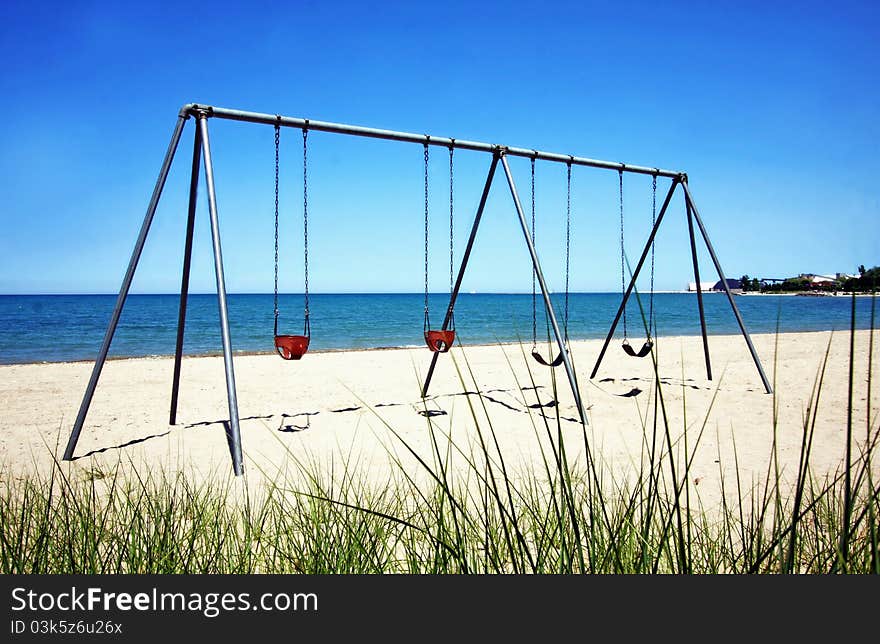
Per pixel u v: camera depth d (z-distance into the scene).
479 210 5.54
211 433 4.68
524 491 2.96
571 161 5.71
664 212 6.46
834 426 4.57
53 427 4.95
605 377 7.55
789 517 2.53
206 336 19.20
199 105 4.14
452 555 1.87
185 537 2.28
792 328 20.94
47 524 2.36
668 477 3.34
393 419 5.12
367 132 4.79
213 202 4.04
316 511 2.32
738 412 5.22
